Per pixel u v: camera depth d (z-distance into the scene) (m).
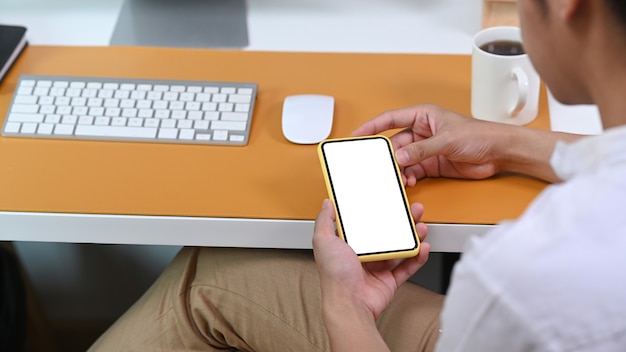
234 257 1.02
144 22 1.23
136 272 1.53
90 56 1.15
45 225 0.93
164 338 1.01
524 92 0.95
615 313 0.45
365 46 1.18
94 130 1.01
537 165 0.92
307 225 0.91
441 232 0.91
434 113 0.96
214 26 1.22
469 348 0.51
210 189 0.94
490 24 1.17
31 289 1.46
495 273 0.49
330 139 0.93
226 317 0.99
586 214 0.47
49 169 0.97
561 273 0.46
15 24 1.23
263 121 1.04
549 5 0.52
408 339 0.94
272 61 1.14
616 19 0.48
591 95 0.54
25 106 1.04
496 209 0.91
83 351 1.56
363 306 0.80
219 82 1.07
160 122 1.02
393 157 0.90
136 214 0.92
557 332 0.47
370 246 0.85
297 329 0.96
